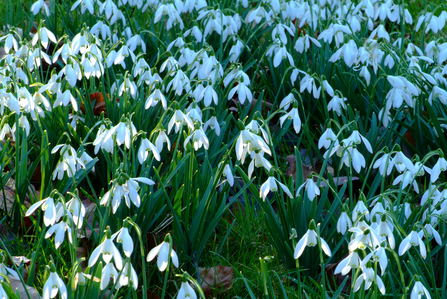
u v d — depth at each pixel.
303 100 3.51
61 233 1.61
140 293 2.11
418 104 3.08
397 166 2.08
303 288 2.04
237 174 2.95
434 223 2.01
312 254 2.17
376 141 3.12
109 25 3.69
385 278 2.02
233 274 2.21
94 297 1.63
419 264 2.12
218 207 2.26
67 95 2.38
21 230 2.48
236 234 2.50
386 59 3.24
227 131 2.98
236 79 2.81
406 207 2.08
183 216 2.35
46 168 2.38
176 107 2.14
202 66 3.02
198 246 2.25
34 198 2.63
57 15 4.29
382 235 1.67
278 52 3.14
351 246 1.60
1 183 2.38
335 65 3.35
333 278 2.05
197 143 2.10
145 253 2.28
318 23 4.20
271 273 2.18
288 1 3.99
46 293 1.42
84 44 2.81
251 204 2.80
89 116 2.81
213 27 3.53
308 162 3.24
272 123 3.54
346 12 4.13
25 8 4.96
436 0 5.30
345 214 1.85
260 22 4.17
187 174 2.24
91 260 1.48
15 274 1.64
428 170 2.08
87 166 2.28
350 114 2.98
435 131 3.00
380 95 3.38
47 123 2.62
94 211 2.42
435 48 3.44
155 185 2.70
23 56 2.99
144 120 2.80
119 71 3.57
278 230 2.18
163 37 4.13
